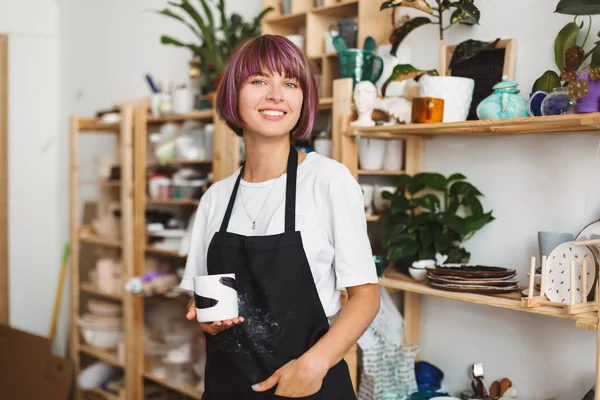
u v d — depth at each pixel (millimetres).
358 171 2068
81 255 3490
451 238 1994
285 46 1371
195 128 2762
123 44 3619
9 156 4035
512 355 1933
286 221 1365
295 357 1338
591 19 1708
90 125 3379
